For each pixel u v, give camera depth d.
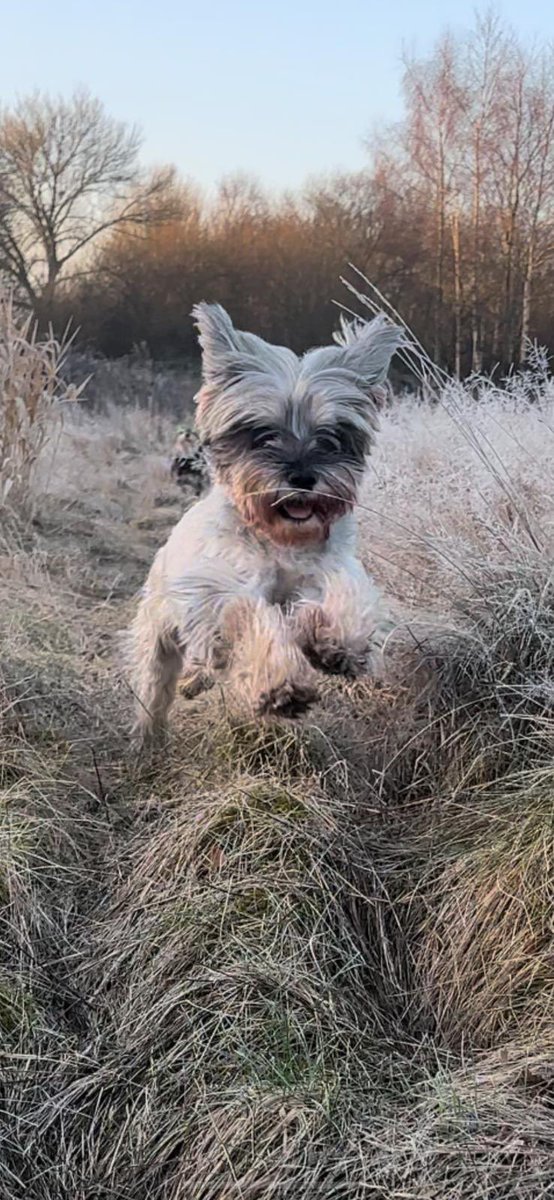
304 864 0.82
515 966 0.74
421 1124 0.63
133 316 7.97
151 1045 0.71
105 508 2.26
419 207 6.42
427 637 1.01
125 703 1.16
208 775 0.96
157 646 1.04
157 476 2.80
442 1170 0.60
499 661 0.97
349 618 0.87
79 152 7.87
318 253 7.61
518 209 5.25
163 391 5.62
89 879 0.87
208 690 1.15
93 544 1.90
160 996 0.74
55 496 2.19
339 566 0.94
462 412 1.23
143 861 0.86
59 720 1.08
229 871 0.82
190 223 8.16
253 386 0.94
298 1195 0.61
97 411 4.91
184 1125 0.66
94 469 2.85
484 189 5.40
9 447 1.89
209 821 0.85
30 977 0.76
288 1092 0.66
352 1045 0.71
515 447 1.25
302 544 0.93
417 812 0.92
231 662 0.90
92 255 8.11
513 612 0.99
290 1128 0.64
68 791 0.96
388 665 1.01
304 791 0.89
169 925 0.78
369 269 7.23
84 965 0.79
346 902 0.82
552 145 5.21
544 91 5.27
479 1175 0.59
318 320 7.69
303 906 0.79
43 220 7.88
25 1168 0.66
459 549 1.07
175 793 0.96
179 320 7.95
